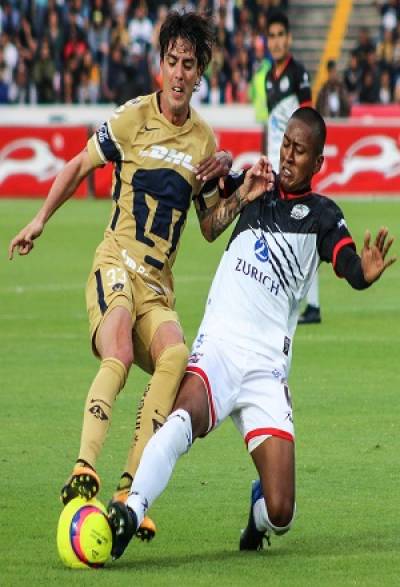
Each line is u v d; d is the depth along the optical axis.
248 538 22.02
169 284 24.03
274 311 22.42
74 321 47.53
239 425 22.36
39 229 23.77
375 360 40.22
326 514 24.45
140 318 23.31
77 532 20.52
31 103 108.69
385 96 111.88
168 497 25.66
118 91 103.44
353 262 21.95
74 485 20.64
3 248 68.19
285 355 22.45
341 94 97.12
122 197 23.95
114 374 21.89
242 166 87.25
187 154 23.83
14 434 30.77
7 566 20.84
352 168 88.94
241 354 22.14
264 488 21.50
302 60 124.38
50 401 34.28
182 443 21.05
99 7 112.88
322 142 22.34
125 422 32.16
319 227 22.41
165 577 20.25
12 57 108.81
